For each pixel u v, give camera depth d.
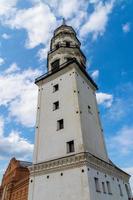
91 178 19.72
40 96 32.81
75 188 19.38
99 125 30.55
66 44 39.50
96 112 32.06
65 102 27.92
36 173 24.14
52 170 22.62
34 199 22.16
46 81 33.94
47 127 27.55
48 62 38.25
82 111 26.22
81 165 20.33
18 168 44.69
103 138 29.41
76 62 31.50
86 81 33.81
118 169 29.39
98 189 20.34
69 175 20.69
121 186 28.03
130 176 33.56
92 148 24.14
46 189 21.81
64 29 42.84
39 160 25.00
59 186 20.83
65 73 31.61
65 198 19.58
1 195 45.72
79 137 22.70
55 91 30.97
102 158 25.95
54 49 39.50
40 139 27.09
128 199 28.41
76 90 27.62
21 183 34.22
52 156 23.94
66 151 22.81
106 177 23.80
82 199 18.22
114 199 23.28
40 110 30.72
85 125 25.09
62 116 26.72
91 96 33.34
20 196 32.84
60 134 25.09
